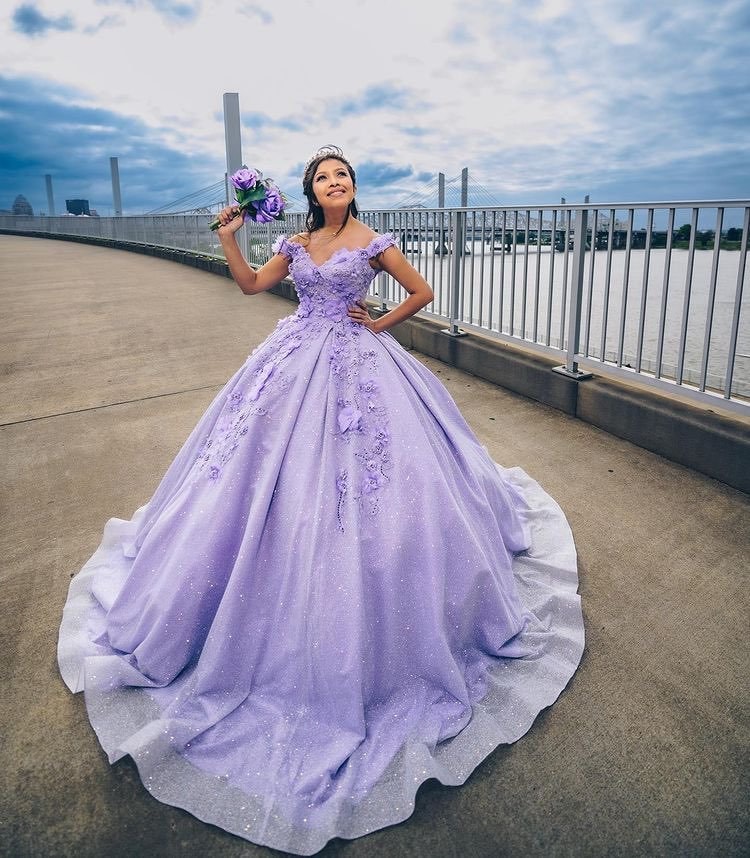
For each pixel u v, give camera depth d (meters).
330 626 1.67
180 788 1.57
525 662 1.95
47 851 1.44
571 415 4.07
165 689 1.86
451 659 1.78
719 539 2.66
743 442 3.01
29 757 1.68
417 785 1.52
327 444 1.88
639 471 3.29
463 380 4.84
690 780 1.59
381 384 2.03
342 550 1.72
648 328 7.55
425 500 1.83
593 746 1.70
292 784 1.56
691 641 2.08
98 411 4.40
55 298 9.62
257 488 1.87
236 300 9.05
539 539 2.64
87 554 2.66
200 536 1.86
